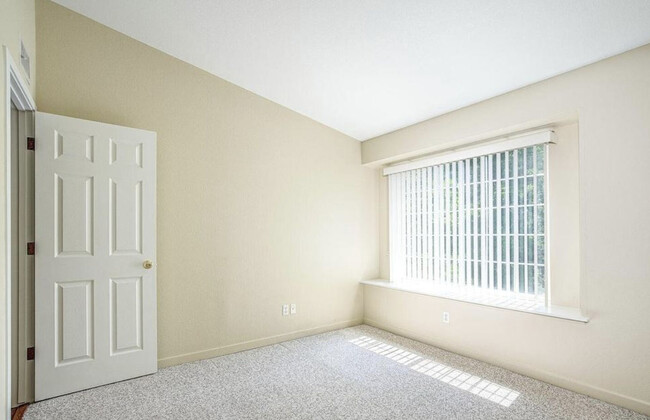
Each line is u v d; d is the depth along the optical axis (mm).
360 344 3814
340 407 2479
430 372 3062
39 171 2549
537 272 3139
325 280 4305
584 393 2619
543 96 2893
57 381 2582
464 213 3740
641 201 2389
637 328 2391
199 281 3371
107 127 2820
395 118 3941
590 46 2434
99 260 2758
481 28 2408
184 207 3312
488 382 2855
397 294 4195
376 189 4844
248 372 3066
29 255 2531
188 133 3359
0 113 1747
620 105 2484
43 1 2742
